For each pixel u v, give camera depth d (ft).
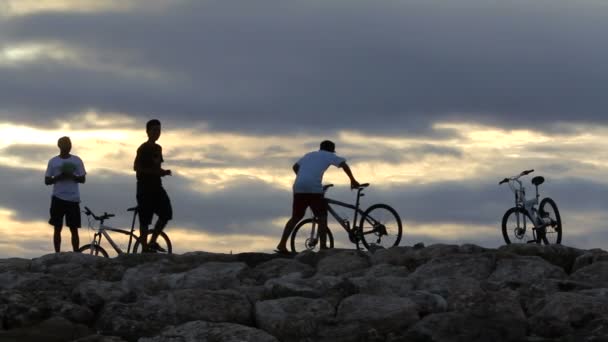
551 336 39.75
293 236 66.49
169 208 60.44
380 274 50.85
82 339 37.91
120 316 39.91
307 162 61.26
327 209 66.69
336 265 53.98
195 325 38.52
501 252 51.85
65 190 61.98
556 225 72.49
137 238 62.64
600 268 49.06
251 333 37.91
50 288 44.62
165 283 49.42
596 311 40.09
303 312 40.57
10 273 48.57
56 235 62.49
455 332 38.86
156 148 59.88
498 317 40.09
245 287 44.88
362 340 39.40
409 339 38.86
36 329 39.52
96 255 61.52
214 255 56.90
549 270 49.49
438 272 50.29
